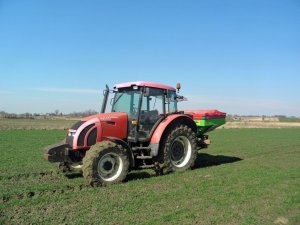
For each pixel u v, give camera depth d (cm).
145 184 889
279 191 837
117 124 969
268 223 630
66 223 604
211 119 1209
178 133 1058
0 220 616
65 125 4466
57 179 959
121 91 1071
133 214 656
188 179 957
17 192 803
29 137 2280
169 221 625
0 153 1457
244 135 2797
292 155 1530
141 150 1012
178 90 1125
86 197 763
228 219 641
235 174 1038
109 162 887
